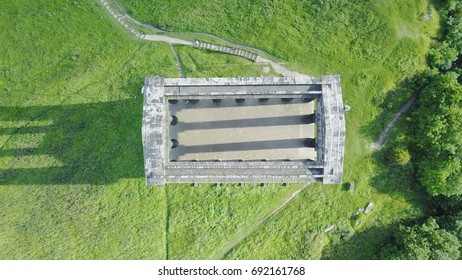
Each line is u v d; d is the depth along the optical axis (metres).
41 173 40.81
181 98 34.31
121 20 42.09
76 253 40.50
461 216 40.16
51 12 41.84
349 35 42.09
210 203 41.09
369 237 41.84
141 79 41.38
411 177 42.06
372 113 41.88
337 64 41.97
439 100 39.16
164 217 41.03
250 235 41.31
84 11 42.00
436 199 42.09
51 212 40.66
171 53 41.88
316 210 41.59
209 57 41.84
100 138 41.06
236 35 42.00
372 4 41.84
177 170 33.78
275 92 33.97
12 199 40.62
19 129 41.06
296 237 41.41
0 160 40.84
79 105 41.28
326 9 41.94
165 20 41.91
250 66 41.72
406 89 41.84
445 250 38.44
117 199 40.88
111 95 41.31
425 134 39.66
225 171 33.91
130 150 40.91
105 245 40.66
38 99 41.28
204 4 42.06
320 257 41.44
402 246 40.06
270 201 41.34
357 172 41.75
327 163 33.00
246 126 40.97
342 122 32.47
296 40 42.09
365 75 41.84
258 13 42.00
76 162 40.97
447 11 42.72
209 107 40.78
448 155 39.03
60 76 41.38
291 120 40.97
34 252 40.34
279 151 40.94
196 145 40.88
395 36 41.78
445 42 42.50
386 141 41.91
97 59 41.56
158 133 32.12
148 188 40.94
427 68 42.16
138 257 40.62
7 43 41.56
